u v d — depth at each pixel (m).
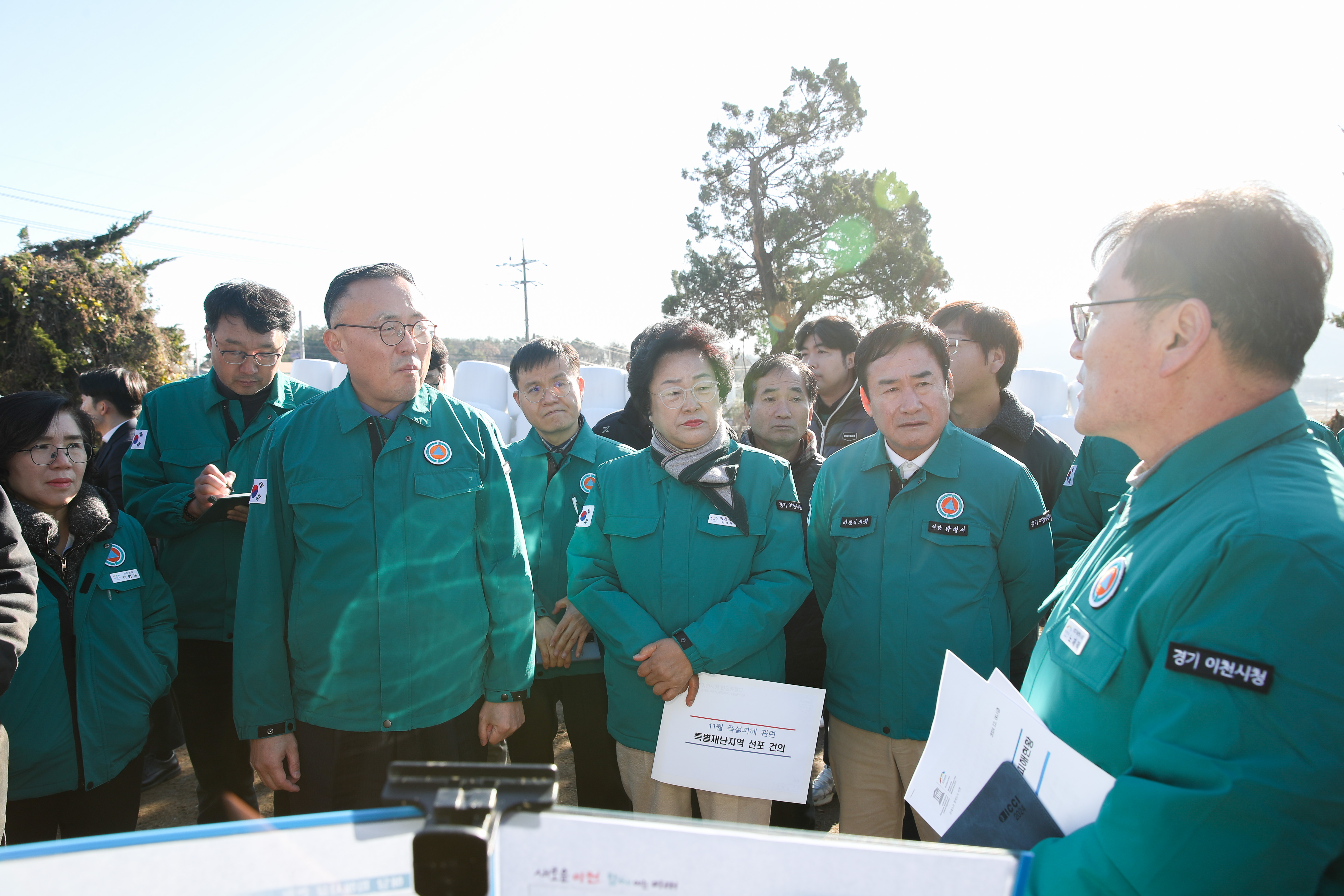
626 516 2.04
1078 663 1.02
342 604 1.88
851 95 23.91
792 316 23.78
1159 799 0.77
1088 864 0.82
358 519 1.89
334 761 1.92
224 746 2.71
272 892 0.73
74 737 2.02
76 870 0.71
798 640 2.58
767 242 24.47
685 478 2.00
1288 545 0.79
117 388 4.20
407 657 1.91
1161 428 1.04
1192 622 0.84
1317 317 0.95
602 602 2.01
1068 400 7.02
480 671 2.09
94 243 11.85
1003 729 1.08
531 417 2.91
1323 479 0.87
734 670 2.00
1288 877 0.73
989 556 1.91
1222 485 0.93
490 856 0.75
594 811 0.77
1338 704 0.74
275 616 1.91
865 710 1.95
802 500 2.81
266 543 1.92
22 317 10.20
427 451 1.99
